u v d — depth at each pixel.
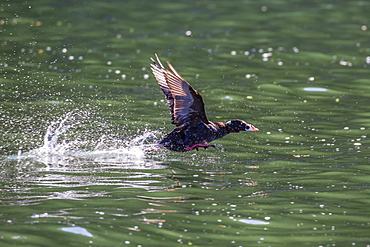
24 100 17.16
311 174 13.06
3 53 21.77
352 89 20.03
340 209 11.19
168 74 11.73
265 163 13.75
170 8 31.19
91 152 14.06
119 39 24.98
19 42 23.36
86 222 10.13
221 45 25.00
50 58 21.67
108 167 13.20
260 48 24.86
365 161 13.81
